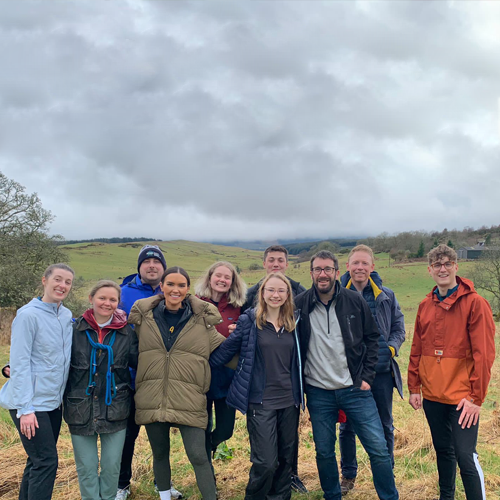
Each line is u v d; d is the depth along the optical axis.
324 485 3.76
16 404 3.16
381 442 3.58
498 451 5.13
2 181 25.03
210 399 4.13
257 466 3.47
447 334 3.63
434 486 4.12
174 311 3.78
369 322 3.79
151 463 4.70
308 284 48.25
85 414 3.37
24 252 25.42
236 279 4.48
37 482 3.19
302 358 3.91
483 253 35.75
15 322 3.30
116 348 3.53
